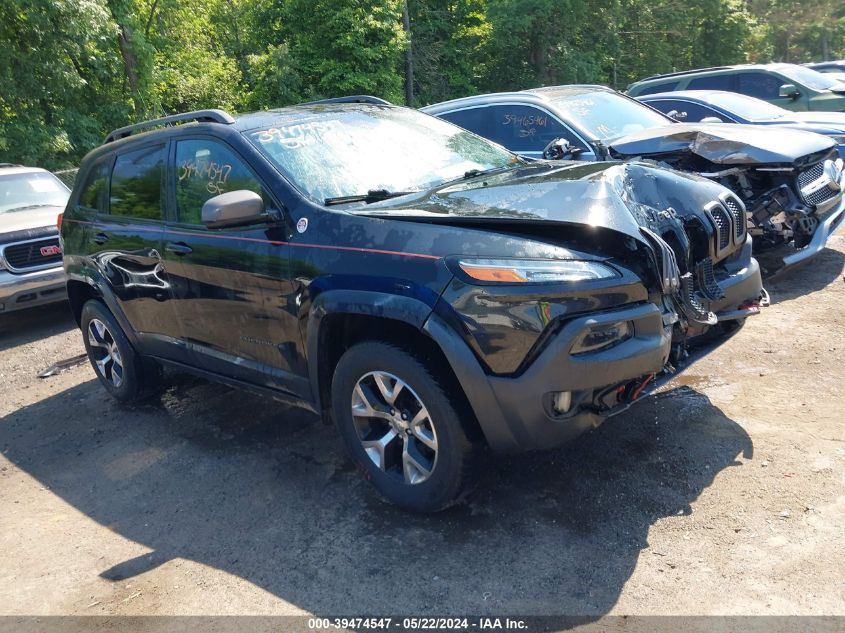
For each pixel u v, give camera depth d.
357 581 2.91
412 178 3.89
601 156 6.46
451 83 31.50
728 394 4.18
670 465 3.48
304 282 3.34
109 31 19.36
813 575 2.65
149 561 3.23
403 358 3.06
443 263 2.90
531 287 2.75
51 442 4.71
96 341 5.22
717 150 5.76
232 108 27.77
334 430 4.34
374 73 26.11
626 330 2.90
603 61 31.75
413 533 3.18
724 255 3.65
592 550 2.93
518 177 3.60
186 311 4.14
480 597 2.73
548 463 3.60
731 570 2.72
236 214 3.34
